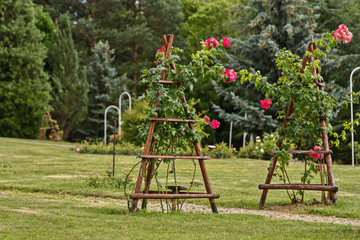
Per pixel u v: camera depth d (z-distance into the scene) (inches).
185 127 284.4
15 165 645.3
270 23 1144.8
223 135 1664.6
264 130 1136.8
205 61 293.6
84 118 1635.1
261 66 1171.3
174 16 1875.0
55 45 1619.1
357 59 1253.7
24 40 1454.2
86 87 1632.6
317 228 232.8
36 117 1440.7
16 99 1405.0
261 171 604.7
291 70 328.5
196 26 1907.0
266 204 325.4
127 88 1879.9
